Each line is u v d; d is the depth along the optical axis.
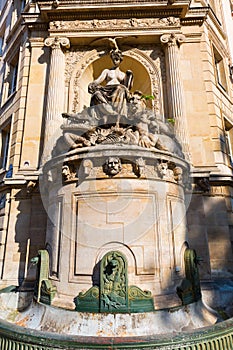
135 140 6.64
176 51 12.20
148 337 4.23
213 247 9.80
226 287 8.70
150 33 12.54
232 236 10.28
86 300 5.81
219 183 10.42
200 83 12.05
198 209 9.88
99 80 9.84
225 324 4.69
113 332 5.34
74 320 5.63
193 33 12.90
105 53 12.88
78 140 6.89
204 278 9.20
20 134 12.05
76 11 12.82
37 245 10.05
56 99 11.69
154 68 12.55
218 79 14.83
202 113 11.53
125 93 8.66
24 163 11.21
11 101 14.19
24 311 7.06
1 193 11.77
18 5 18.08
